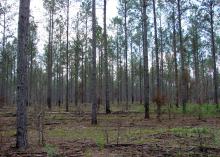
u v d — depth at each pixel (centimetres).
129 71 6431
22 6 1062
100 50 4550
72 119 2167
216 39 3750
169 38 3831
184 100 2653
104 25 2659
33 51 4116
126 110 3041
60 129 1619
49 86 3594
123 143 1101
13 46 4216
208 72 6103
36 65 5556
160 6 3128
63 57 3916
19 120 1066
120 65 5175
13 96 5647
